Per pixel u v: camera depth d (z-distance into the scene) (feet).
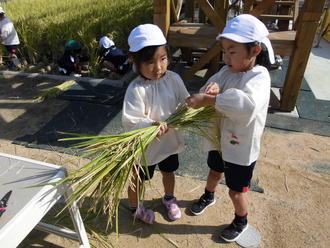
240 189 6.45
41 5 26.48
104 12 23.18
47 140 11.53
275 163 9.96
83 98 14.78
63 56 17.70
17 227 4.44
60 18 21.25
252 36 5.05
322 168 9.73
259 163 9.97
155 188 8.95
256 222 7.75
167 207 7.93
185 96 6.66
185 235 7.50
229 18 27.73
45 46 20.48
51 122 12.84
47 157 10.49
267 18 17.33
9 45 18.85
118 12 23.47
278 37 12.55
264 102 5.37
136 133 5.69
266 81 5.48
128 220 7.93
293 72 12.28
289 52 12.09
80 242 6.57
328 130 11.86
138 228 7.70
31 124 12.75
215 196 8.61
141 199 6.02
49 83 16.98
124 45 20.47
